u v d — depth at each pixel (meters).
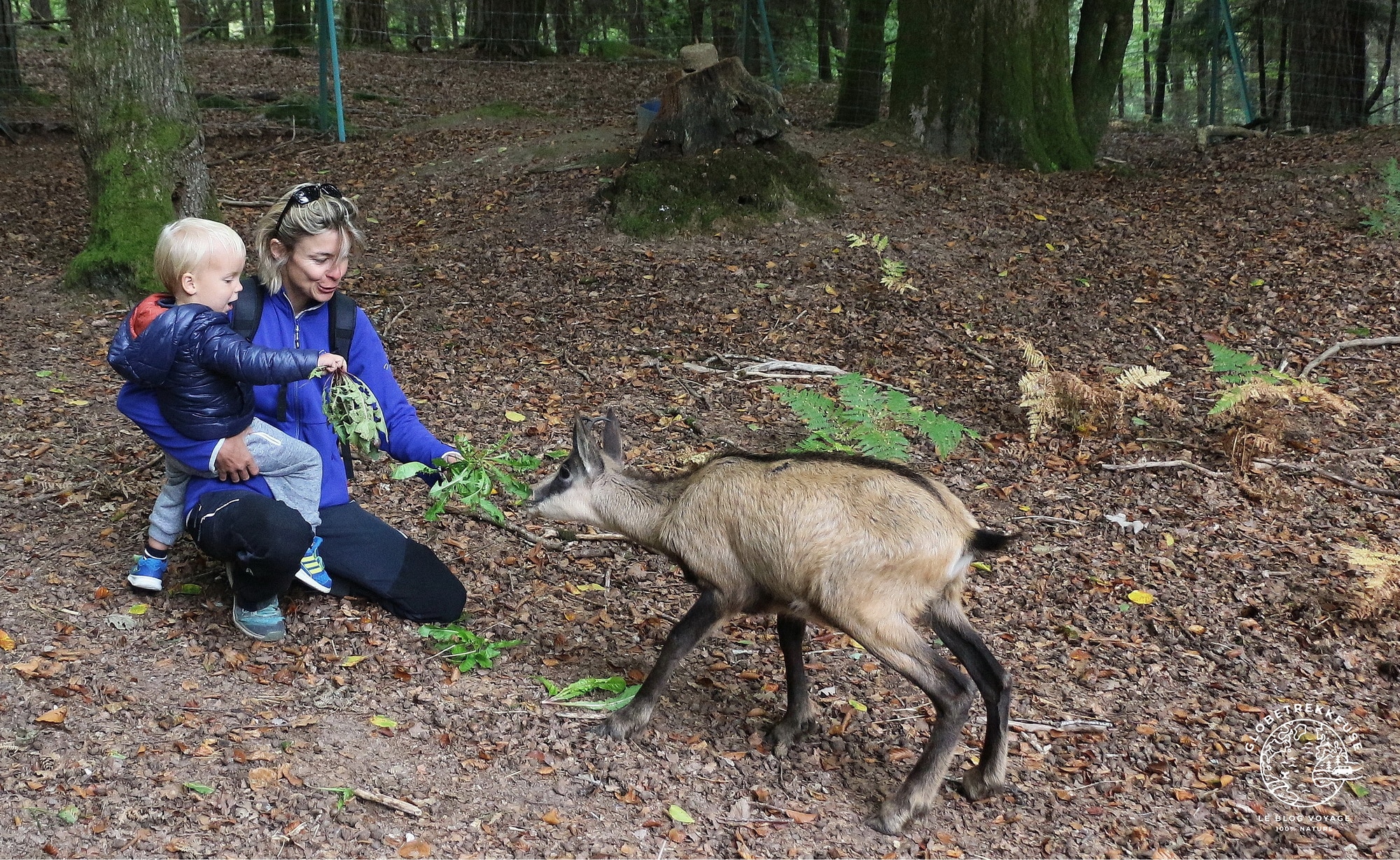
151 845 2.94
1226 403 6.12
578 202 9.97
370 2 23.56
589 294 8.23
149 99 8.03
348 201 3.86
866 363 7.32
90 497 4.99
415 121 14.64
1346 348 7.59
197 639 3.98
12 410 5.96
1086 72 13.48
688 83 9.75
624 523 3.75
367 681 3.85
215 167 11.77
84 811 3.03
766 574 3.47
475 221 9.72
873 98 14.77
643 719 3.67
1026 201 10.64
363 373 4.14
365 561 4.17
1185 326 7.99
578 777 3.46
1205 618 4.76
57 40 22.84
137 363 3.54
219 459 3.75
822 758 3.75
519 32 22.17
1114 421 6.48
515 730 3.66
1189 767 3.80
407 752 3.47
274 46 22.42
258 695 3.68
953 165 11.72
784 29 22.08
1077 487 5.95
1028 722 4.01
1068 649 4.51
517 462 4.05
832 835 3.35
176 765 3.26
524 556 4.94
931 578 3.36
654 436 6.16
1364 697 4.29
